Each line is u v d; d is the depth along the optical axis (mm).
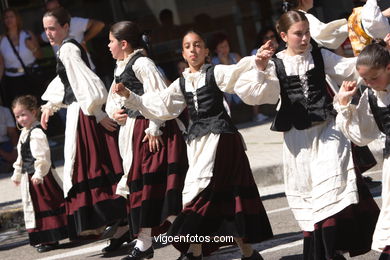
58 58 10000
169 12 18844
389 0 10117
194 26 20766
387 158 7023
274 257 8789
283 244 9227
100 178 9898
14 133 15758
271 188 12555
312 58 7742
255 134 15484
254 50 16719
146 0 19500
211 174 8234
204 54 8422
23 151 10703
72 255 10266
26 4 17594
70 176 9922
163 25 18812
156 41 18766
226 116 8367
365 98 7109
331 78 7816
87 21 14336
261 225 8383
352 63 7691
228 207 8312
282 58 7801
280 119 7746
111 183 9930
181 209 9055
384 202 7008
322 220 7406
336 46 8719
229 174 8336
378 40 8594
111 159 9977
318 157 7570
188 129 8469
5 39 16422
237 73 8109
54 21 10031
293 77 7691
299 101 7676
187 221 8281
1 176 15234
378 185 11258
